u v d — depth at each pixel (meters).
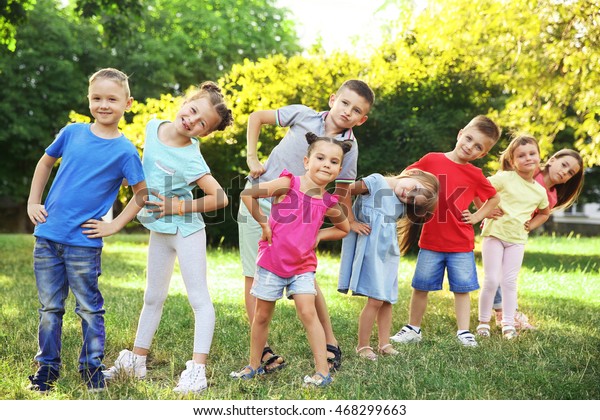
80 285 3.14
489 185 4.47
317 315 3.70
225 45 23.22
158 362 3.71
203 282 3.39
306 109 3.87
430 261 4.38
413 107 11.08
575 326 4.73
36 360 3.20
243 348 3.94
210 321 3.35
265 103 10.98
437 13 11.14
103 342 3.23
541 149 10.63
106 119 3.17
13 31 11.34
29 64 20.59
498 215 4.61
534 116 10.80
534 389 3.28
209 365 3.65
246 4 23.66
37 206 3.19
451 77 11.03
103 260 9.09
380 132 10.75
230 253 10.27
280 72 11.45
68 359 3.59
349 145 3.43
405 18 11.70
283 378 3.46
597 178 22.58
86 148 3.17
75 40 21.59
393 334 4.50
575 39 10.01
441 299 5.93
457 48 11.16
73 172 3.15
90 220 3.13
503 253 4.73
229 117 3.42
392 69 11.39
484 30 10.80
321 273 7.87
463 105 11.22
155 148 3.37
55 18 21.55
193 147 3.40
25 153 22.12
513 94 11.79
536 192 4.78
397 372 3.46
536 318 5.06
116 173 3.21
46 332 3.16
